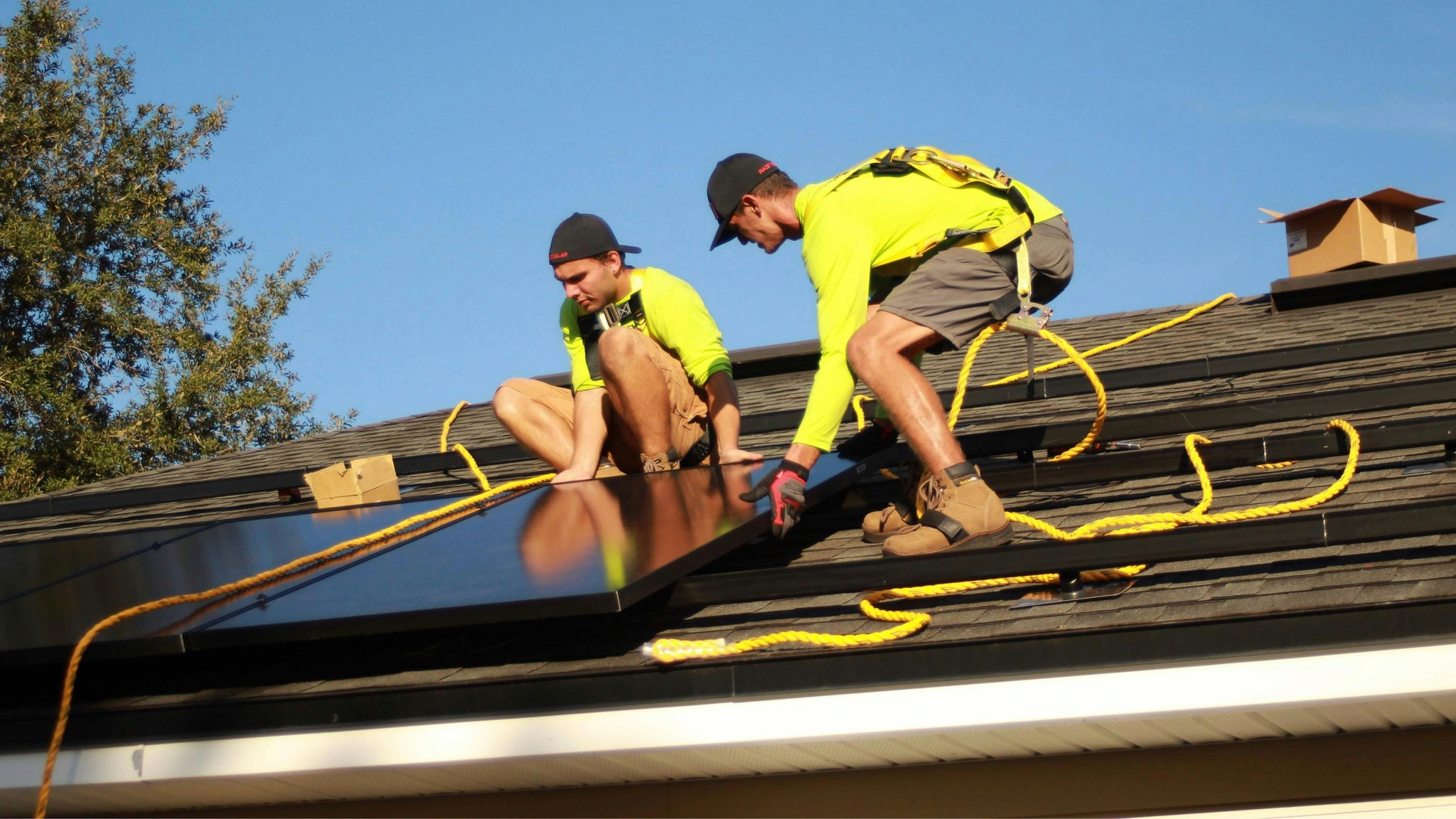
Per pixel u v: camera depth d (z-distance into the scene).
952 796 3.36
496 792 3.67
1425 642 2.79
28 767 3.56
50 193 24.39
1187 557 3.21
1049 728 3.03
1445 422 3.97
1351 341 5.45
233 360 24.31
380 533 4.30
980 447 4.81
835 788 3.44
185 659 3.90
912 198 3.95
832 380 3.82
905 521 4.20
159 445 23.20
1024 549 3.31
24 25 24.75
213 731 3.43
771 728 3.13
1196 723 2.99
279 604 3.56
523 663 3.43
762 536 4.61
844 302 3.84
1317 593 3.01
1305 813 3.13
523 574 3.41
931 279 3.88
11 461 21.73
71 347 23.86
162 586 4.06
